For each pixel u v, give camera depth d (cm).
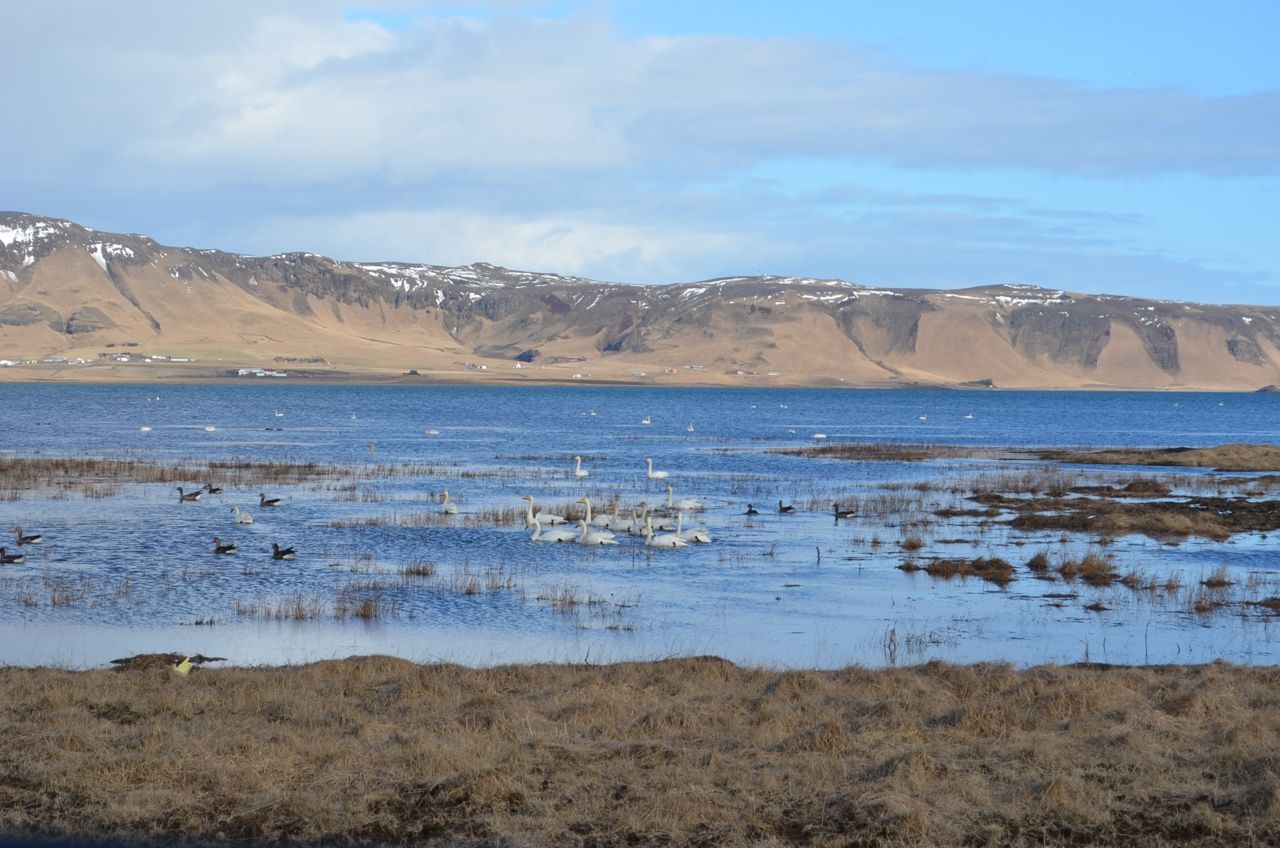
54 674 2814
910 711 2448
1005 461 11038
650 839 1811
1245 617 3941
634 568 4812
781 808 1895
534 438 14738
